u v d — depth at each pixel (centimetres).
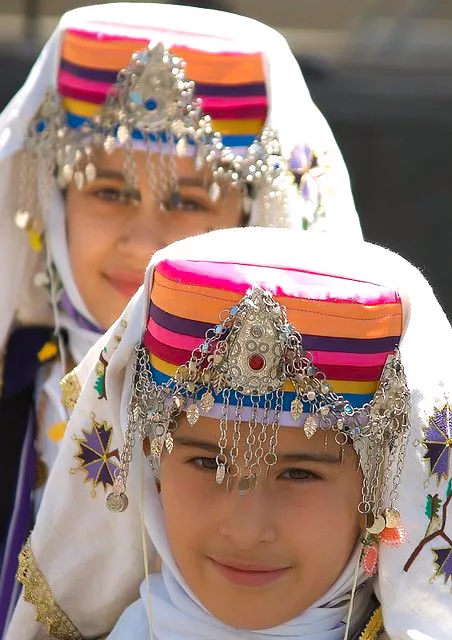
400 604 358
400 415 348
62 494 402
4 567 506
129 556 398
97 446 393
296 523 347
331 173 552
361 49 1117
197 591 360
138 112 514
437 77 1022
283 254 354
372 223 1010
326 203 547
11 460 532
